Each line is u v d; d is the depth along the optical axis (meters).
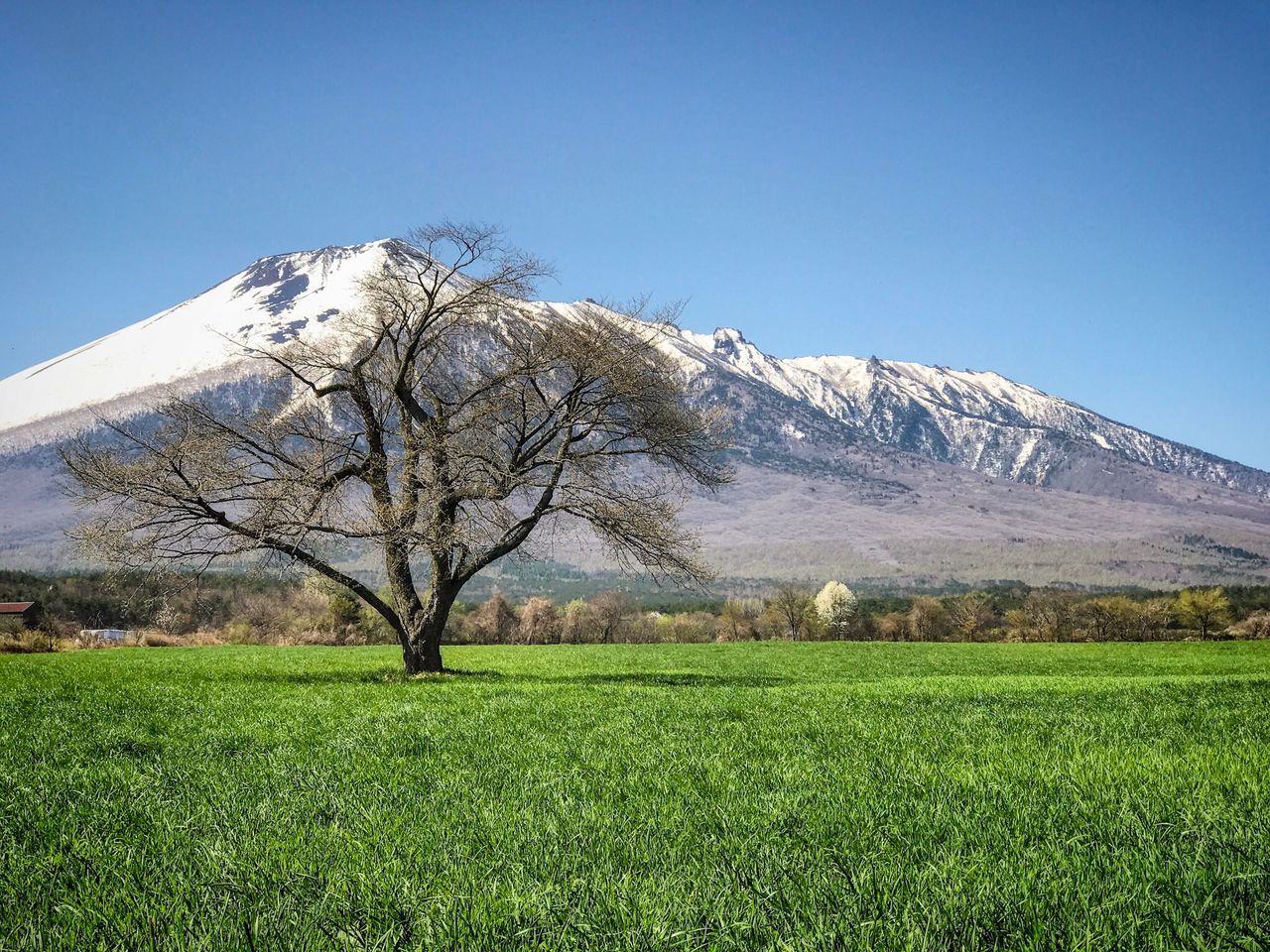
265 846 6.65
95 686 25.36
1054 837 6.56
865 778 9.58
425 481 28.05
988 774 9.52
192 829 7.30
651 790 9.11
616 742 13.21
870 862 5.99
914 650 69.75
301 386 30.08
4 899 5.37
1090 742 12.35
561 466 29.95
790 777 9.73
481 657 54.53
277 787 9.34
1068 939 4.50
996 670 44.00
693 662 49.72
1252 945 4.39
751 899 5.07
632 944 4.48
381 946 4.52
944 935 4.54
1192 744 11.88
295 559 28.25
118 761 11.45
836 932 4.56
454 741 13.35
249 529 27.17
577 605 103.81
